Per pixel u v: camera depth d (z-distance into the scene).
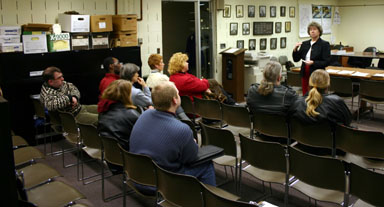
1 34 4.56
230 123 3.99
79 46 5.31
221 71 8.34
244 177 3.80
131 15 5.81
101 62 5.49
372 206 2.34
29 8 5.22
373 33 11.26
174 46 8.20
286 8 9.71
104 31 5.55
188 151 2.44
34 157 3.21
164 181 2.33
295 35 10.20
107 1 6.06
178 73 4.57
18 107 4.79
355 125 5.70
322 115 3.07
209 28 8.09
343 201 2.42
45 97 4.31
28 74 4.79
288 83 6.41
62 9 5.56
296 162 2.58
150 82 4.46
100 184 3.76
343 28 11.95
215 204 1.97
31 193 2.56
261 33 9.10
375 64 10.69
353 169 2.26
